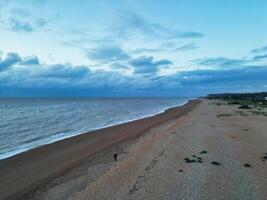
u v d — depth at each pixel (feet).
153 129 97.04
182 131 84.33
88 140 79.15
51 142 77.71
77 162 53.72
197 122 109.50
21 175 46.39
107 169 47.50
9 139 82.48
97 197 34.17
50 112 195.11
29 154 61.98
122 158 55.16
